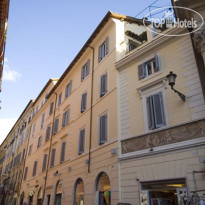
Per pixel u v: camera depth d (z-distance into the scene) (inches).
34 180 965.8
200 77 388.2
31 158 1125.1
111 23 653.3
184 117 384.8
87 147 601.3
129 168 437.1
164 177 374.9
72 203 596.1
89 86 691.4
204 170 327.3
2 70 636.1
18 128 1653.5
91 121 616.7
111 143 499.5
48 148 915.4
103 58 652.1
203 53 376.8
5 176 1573.6
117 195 436.8
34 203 882.8
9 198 1273.4
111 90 563.2
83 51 763.4
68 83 887.7
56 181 741.3
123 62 554.3
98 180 525.7
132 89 508.7
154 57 489.7
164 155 387.9
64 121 826.2
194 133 360.8
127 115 491.8
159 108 426.3
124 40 632.4
